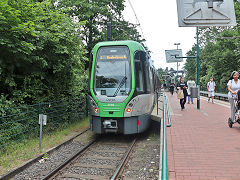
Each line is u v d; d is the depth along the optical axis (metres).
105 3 21.61
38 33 7.33
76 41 9.37
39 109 7.95
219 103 16.23
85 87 13.12
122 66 8.41
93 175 5.23
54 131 9.15
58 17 8.56
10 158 5.95
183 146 5.78
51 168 5.64
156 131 10.02
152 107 10.70
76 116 11.52
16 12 6.28
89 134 9.48
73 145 7.83
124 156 6.53
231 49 27.52
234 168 4.32
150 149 7.22
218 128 7.73
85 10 19.95
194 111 11.88
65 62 8.92
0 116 6.66
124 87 8.19
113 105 8.00
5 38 6.39
